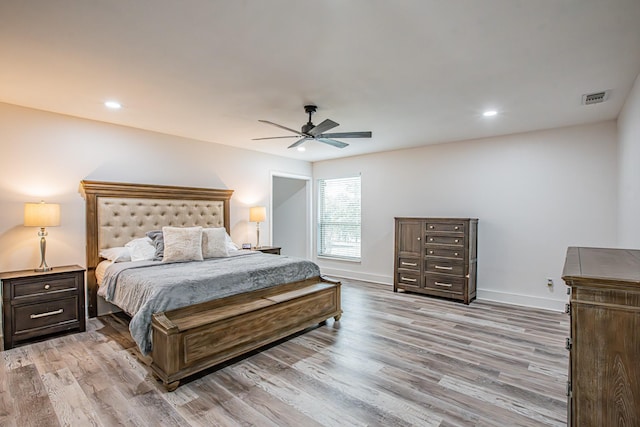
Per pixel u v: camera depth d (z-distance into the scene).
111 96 3.12
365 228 6.16
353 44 2.15
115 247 4.02
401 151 5.65
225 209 5.27
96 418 2.03
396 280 5.27
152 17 1.84
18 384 2.41
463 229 4.57
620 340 1.10
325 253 6.89
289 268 3.65
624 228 3.35
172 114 3.70
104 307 4.00
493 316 4.02
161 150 4.55
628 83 2.75
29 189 3.51
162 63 2.43
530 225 4.42
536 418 2.04
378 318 3.96
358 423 2.00
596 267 1.34
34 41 2.10
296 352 3.00
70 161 3.77
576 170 4.10
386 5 1.73
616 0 1.67
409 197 5.55
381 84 2.81
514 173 4.53
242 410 2.12
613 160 3.86
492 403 2.20
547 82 2.75
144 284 2.81
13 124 3.40
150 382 2.45
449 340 3.27
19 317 3.08
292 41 2.11
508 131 4.39
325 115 3.70
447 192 5.13
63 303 3.32
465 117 3.76
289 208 7.29
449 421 2.01
